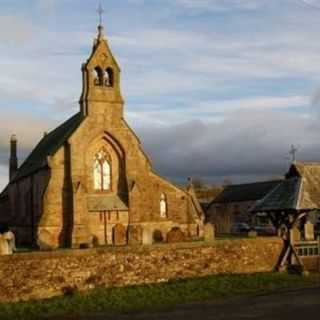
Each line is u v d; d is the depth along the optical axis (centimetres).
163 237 6994
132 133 7006
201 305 3331
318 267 4338
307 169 4562
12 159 9731
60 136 7550
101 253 3788
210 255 4144
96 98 6844
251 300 3409
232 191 12669
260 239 4328
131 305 3378
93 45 7019
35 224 7312
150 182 7050
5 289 3459
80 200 6512
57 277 3628
